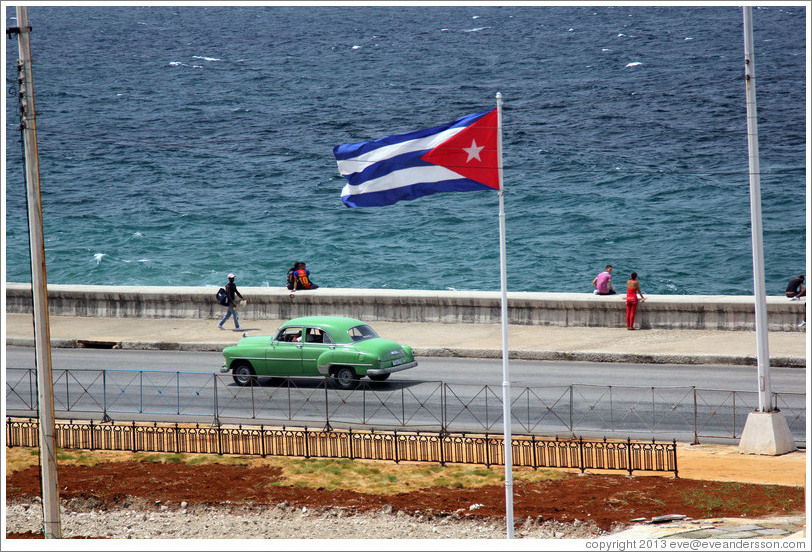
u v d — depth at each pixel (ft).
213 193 535.60
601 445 155.02
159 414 180.55
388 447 157.48
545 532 123.03
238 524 130.41
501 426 168.14
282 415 177.68
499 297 249.34
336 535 124.98
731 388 190.29
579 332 239.91
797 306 228.22
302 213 488.85
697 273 373.81
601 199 495.82
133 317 269.64
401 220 472.85
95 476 149.38
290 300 261.65
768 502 128.67
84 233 449.48
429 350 229.25
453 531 124.88
